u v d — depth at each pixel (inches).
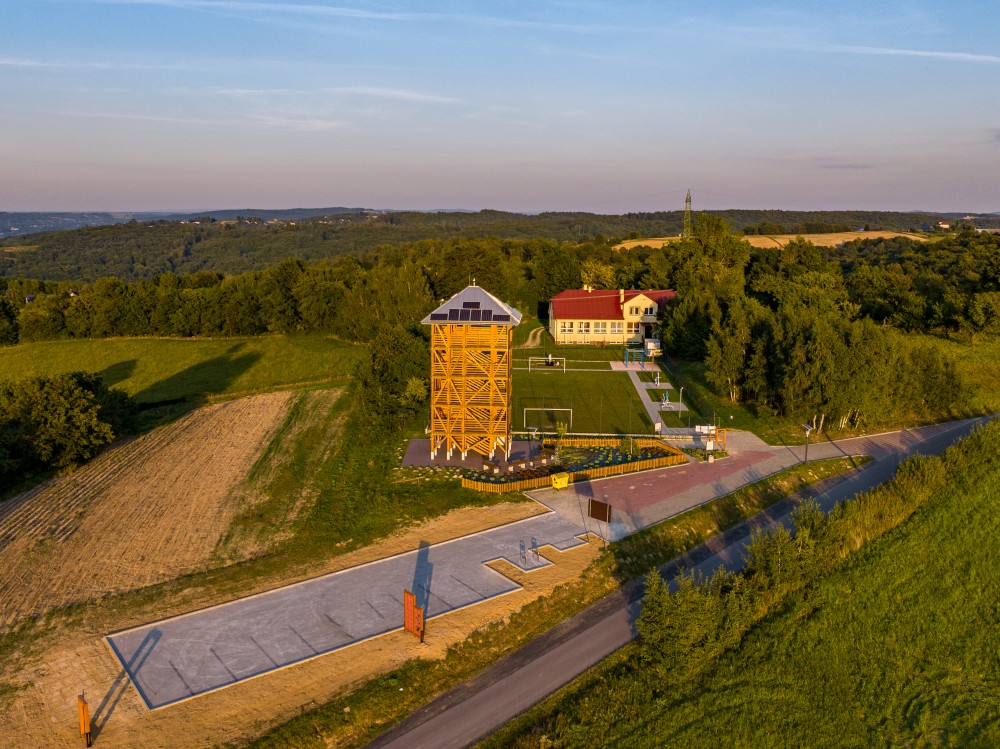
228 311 4141.2
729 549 1526.8
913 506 1665.8
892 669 1154.0
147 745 919.0
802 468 1925.4
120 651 1118.4
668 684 1080.8
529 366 3125.0
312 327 4202.8
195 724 957.2
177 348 3843.5
